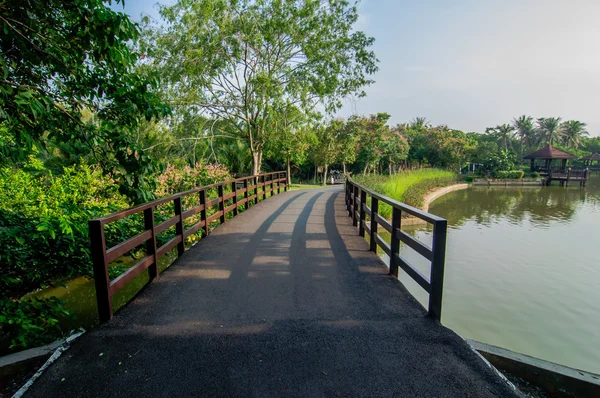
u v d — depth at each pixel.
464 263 10.40
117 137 4.00
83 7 3.18
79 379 2.22
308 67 18.80
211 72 17.00
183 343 2.65
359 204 6.91
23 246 4.11
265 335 2.76
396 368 2.31
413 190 21.02
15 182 6.11
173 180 10.09
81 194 7.30
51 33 3.48
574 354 5.53
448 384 2.14
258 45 16.84
